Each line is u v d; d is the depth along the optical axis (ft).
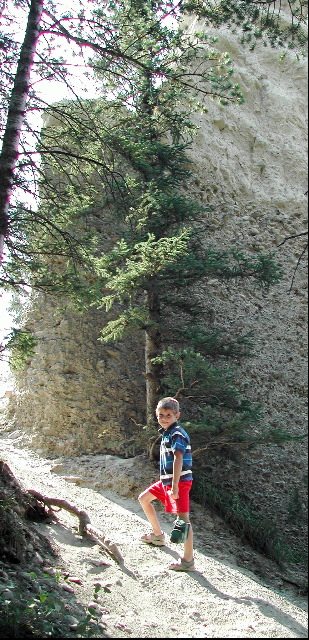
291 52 59.82
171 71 29.94
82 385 37.35
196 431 30.73
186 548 20.16
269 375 45.24
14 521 18.62
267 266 36.01
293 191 54.24
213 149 51.39
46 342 38.29
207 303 44.55
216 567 22.63
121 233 36.32
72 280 24.58
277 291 49.11
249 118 55.88
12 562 17.42
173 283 34.47
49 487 27.43
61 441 35.29
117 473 31.27
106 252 41.29
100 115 34.35
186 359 30.60
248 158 54.44
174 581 19.17
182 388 31.07
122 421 37.32
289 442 43.11
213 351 35.32
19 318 40.27
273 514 39.63
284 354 46.75
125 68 26.71
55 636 14.26
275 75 59.52
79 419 36.24
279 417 44.29
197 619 16.87
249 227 50.96
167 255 29.71
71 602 16.06
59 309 32.63
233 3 32.32
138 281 31.14
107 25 25.49
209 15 31.68
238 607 18.37
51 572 17.49
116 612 16.37
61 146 24.89
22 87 21.57
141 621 16.03
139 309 31.45
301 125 57.77
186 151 48.91
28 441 35.42
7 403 39.11
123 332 32.50
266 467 41.27
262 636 16.39
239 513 32.37
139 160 32.17
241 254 36.45
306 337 48.55
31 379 37.70
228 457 33.50
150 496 22.06
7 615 14.34
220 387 33.47
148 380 33.71
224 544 29.45
